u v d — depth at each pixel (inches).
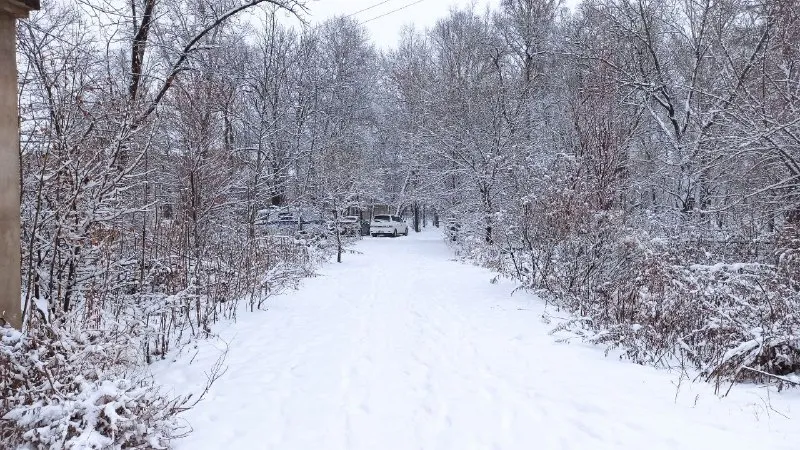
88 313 199.2
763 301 237.9
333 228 721.0
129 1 453.4
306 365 230.2
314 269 559.2
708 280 257.1
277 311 349.1
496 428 162.2
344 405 183.5
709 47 572.7
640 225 440.8
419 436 158.9
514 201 474.9
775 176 466.6
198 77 422.3
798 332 201.9
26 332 154.1
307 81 1117.1
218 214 409.1
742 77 472.1
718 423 157.3
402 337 279.6
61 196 217.0
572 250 358.6
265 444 153.6
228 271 339.6
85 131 232.5
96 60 328.5
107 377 163.2
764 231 427.8
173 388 193.3
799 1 426.6
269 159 731.4
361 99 1336.1
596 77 521.0
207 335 277.1
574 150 464.1
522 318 318.3
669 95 660.1
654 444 144.9
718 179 557.9
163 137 375.6
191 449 149.9
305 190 810.2
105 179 231.1
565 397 184.4
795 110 387.9
